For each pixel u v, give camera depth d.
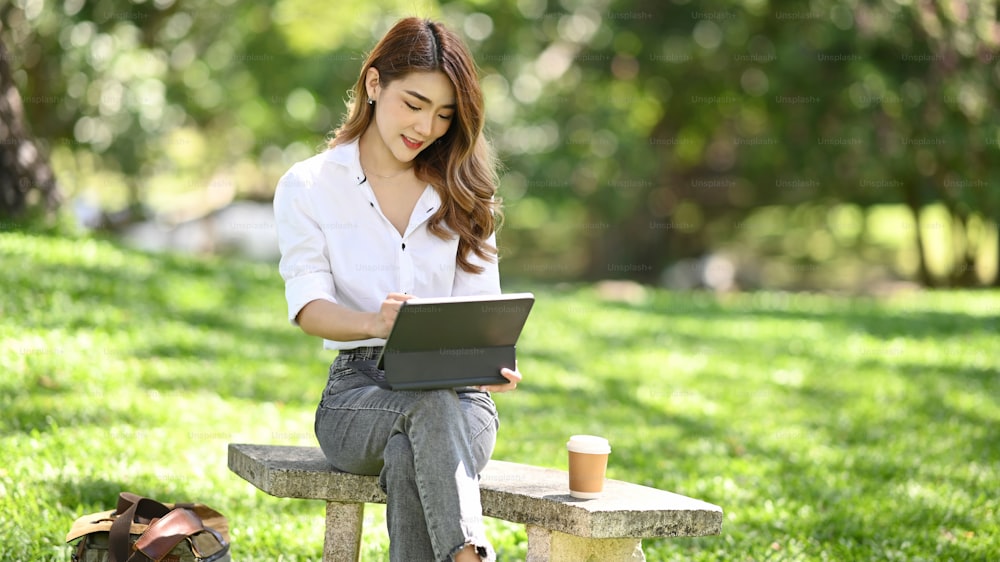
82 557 3.46
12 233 10.71
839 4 19.55
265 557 4.42
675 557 4.76
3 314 7.96
